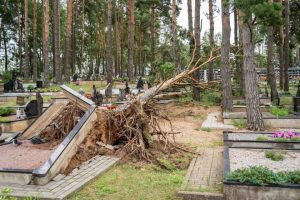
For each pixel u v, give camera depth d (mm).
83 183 6750
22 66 48750
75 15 42344
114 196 6293
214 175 7238
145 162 8445
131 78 33781
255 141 9250
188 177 7141
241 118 13898
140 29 48906
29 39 49938
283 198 5559
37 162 7770
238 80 24969
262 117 12602
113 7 44312
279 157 7836
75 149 8281
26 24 35844
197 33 21656
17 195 6105
